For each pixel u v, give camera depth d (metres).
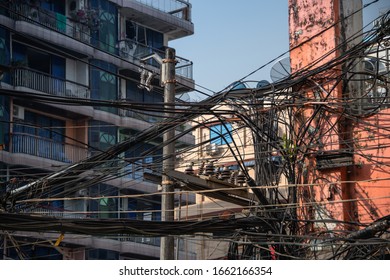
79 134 37.66
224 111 17.23
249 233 16.08
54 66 37.12
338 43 19.02
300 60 19.33
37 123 36.44
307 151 18.33
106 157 18.83
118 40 39.88
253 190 17.25
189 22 43.09
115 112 38.94
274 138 18.00
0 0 35.34
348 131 18.45
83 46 37.50
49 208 30.28
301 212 18.23
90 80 38.12
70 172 18.83
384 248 16.22
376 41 17.34
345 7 19.39
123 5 40.09
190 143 37.16
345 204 18.12
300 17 19.56
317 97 18.47
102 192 36.69
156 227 15.45
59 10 37.94
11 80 35.12
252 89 17.97
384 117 18.03
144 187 38.31
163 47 42.69
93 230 14.73
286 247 17.55
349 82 18.80
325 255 17.67
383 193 17.86
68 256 34.75
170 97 19.23
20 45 35.94
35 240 32.41
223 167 21.06
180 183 18.70
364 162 18.14
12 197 18.67
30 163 34.59
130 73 40.03
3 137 34.22
